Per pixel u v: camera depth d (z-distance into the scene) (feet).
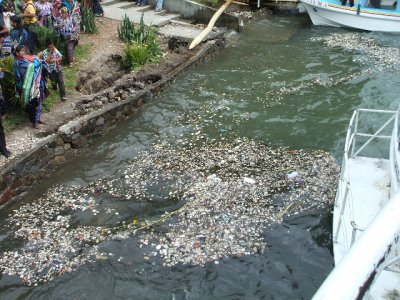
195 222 26.35
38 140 31.22
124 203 28.27
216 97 42.37
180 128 36.99
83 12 49.67
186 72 47.34
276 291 21.86
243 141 35.01
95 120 34.76
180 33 53.67
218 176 30.58
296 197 28.14
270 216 26.61
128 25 48.93
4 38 37.93
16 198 28.84
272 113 39.37
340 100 41.60
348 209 22.07
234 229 25.70
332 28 65.21
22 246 24.93
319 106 40.55
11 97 33.30
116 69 44.78
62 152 32.27
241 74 47.75
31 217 27.17
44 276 22.97
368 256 9.14
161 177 30.71
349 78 46.60
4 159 28.91
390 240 9.46
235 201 27.99
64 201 28.58
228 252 24.12
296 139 35.17
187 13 60.49
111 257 23.99
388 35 61.62
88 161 32.71
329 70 48.96
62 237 25.53
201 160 32.55
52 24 42.09
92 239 25.34
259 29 63.72
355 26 63.93
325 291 8.63
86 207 27.94
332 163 31.63
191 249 24.36
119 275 22.91
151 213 27.30
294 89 44.11
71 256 24.17
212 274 22.84
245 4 71.26
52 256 24.18
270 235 25.21
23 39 37.42
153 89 41.52
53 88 37.32
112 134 36.04
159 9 60.59
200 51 50.16
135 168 31.81
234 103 41.24
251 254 23.98
